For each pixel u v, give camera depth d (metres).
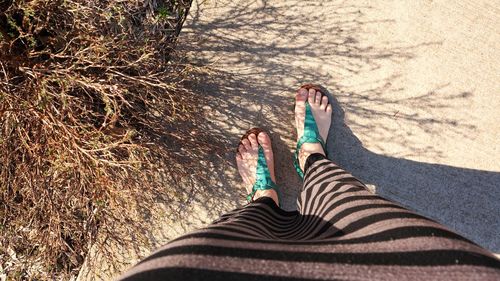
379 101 2.09
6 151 1.81
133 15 2.05
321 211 1.40
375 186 2.07
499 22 2.07
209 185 2.13
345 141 2.11
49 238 1.99
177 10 2.19
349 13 2.13
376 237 0.95
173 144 2.10
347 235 1.05
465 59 2.07
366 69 2.11
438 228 0.93
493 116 2.03
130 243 2.11
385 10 2.12
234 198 2.12
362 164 2.09
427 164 2.05
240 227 1.21
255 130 2.12
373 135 2.09
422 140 2.06
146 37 2.02
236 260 0.84
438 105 2.06
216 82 2.16
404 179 2.06
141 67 1.94
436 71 2.07
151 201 2.03
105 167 1.77
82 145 1.76
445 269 0.79
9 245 2.11
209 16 2.19
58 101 1.85
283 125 2.14
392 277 0.80
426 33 2.10
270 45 2.16
